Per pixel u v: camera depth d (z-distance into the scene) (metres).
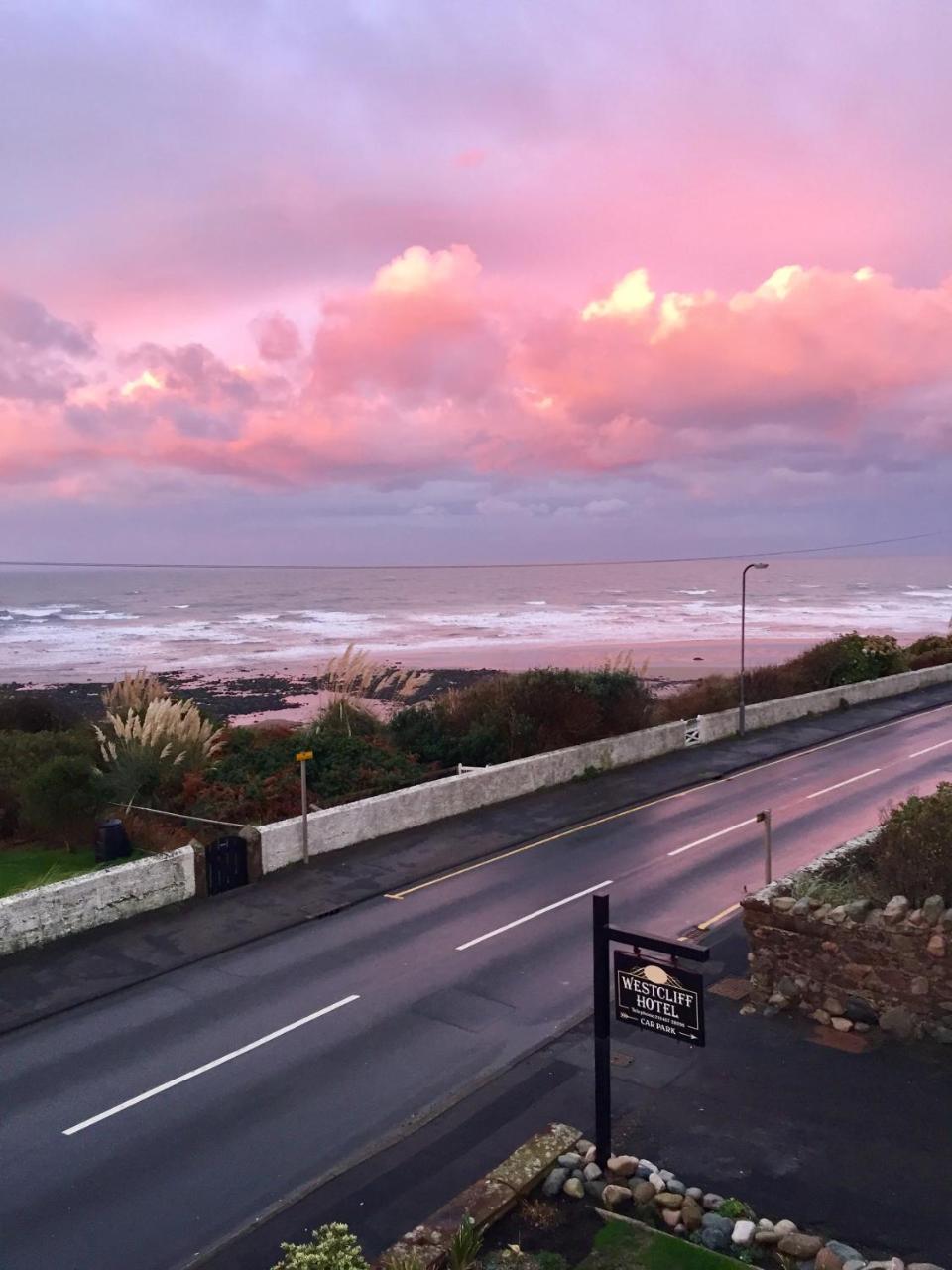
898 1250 7.11
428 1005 12.22
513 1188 7.82
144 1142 9.24
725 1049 10.36
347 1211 7.97
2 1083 10.49
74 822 19.02
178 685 58.62
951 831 11.27
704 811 21.86
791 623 94.75
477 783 22.02
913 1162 8.17
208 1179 8.61
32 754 21.70
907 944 10.40
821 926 10.93
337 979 13.12
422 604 130.38
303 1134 9.30
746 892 15.88
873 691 36.62
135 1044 11.37
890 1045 10.25
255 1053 11.06
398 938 14.65
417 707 27.47
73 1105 9.98
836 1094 9.30
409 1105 9.79
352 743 23.58
